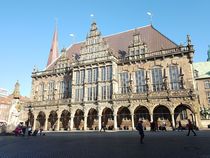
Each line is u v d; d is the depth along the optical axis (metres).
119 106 44.38
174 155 10.62
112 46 56.88
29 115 58.66
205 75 68.94
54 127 56.16
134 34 50.78
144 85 46.06
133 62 48.41
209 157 9.82
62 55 61.47
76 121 52.25
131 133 28.78
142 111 44.44
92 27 55.09
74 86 52.34
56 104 53.56
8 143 19.27
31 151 13.55
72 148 14.30
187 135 22.22
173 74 43.81
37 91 62.00
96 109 47.16
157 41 50.34
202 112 57.94
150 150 12.49
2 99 89.06
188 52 43.06
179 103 39.03
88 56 53.19
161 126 39.44
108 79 47.88
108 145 15.38
